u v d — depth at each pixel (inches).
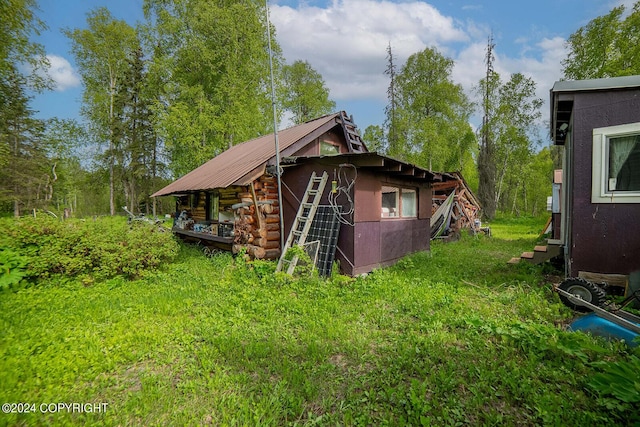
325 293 203.0
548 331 132.6
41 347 132.0
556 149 1122.7
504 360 116.1
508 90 1059.3
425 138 1020.5
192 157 756.0
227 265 277.0
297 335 146.8
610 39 686.5
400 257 317.4
